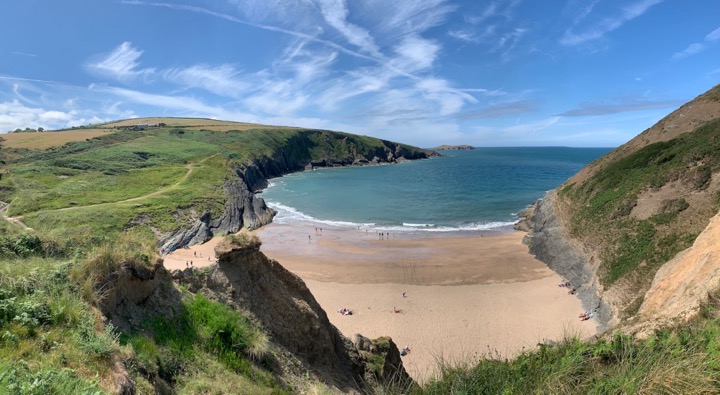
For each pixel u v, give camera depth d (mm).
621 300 27438
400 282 37281
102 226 49406
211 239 56594
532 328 27578
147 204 59781
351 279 38469
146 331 7777
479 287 35312
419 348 25484
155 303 8648
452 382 6078
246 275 12367
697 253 16938
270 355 10188
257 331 10469
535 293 33594
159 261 9312
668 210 32531
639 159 43938
